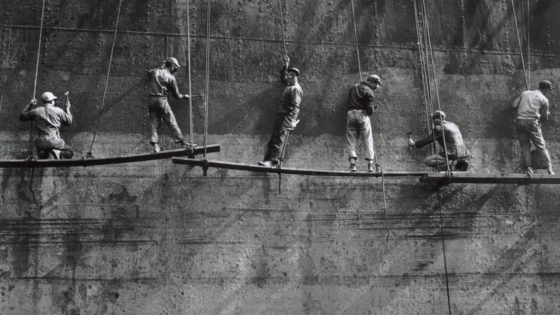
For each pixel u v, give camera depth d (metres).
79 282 12.31
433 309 13.19
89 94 13.27
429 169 13.91
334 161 13.72
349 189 13.54
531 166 13.90
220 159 13.34
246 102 13.73
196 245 12.77
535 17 15.30
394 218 13.52
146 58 13.59
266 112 13.75
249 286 12.73
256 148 13.52
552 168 14.44
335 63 14.24
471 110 14.53
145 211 12.80
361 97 13.49
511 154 14.42
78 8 13.58
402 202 13.63
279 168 12.55
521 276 13.65
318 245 13.14
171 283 12.53
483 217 13.84
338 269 13.08
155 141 12.76
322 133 13.82
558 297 13.66
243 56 13.93
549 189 14.26
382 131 14.05
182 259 12.67
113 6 13.70
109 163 12.16
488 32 15.00
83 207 12.64
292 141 13.66
